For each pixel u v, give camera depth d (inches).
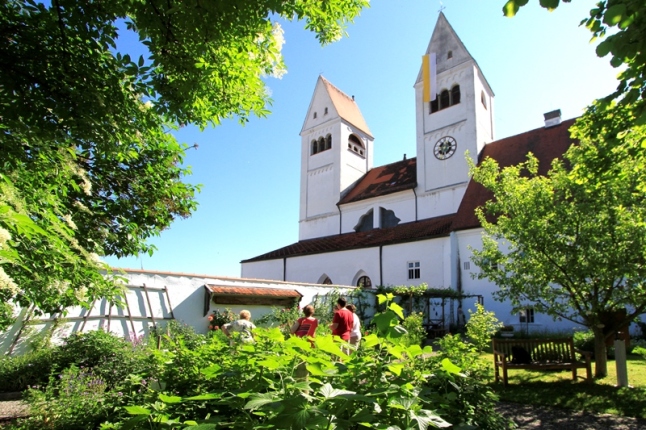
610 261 320.2
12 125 134.4
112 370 266.1
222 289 519.5
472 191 952.9
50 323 374.6
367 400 81.1
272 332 117.0
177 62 166.9
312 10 181.6
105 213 220.4
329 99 1423.5
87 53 155.6
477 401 143.6
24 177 141.3
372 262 1004.6
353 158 1403.8
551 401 294.0
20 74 143.2
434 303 804.6
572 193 354.6
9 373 302.0
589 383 339.9
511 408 281.6
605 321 377.7
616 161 257.1
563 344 358.6
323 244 1198.3
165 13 149.1
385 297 117.5
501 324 388.5
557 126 961.5
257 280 591.8
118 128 168.9
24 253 132.6
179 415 103.5
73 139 164.6
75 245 152.7
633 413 263.4
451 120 1068.5
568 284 359.3
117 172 222.5
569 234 339.9
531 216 356.8
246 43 175.3
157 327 453.4
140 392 140.7
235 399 93.4
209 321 511.5
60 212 150.4
